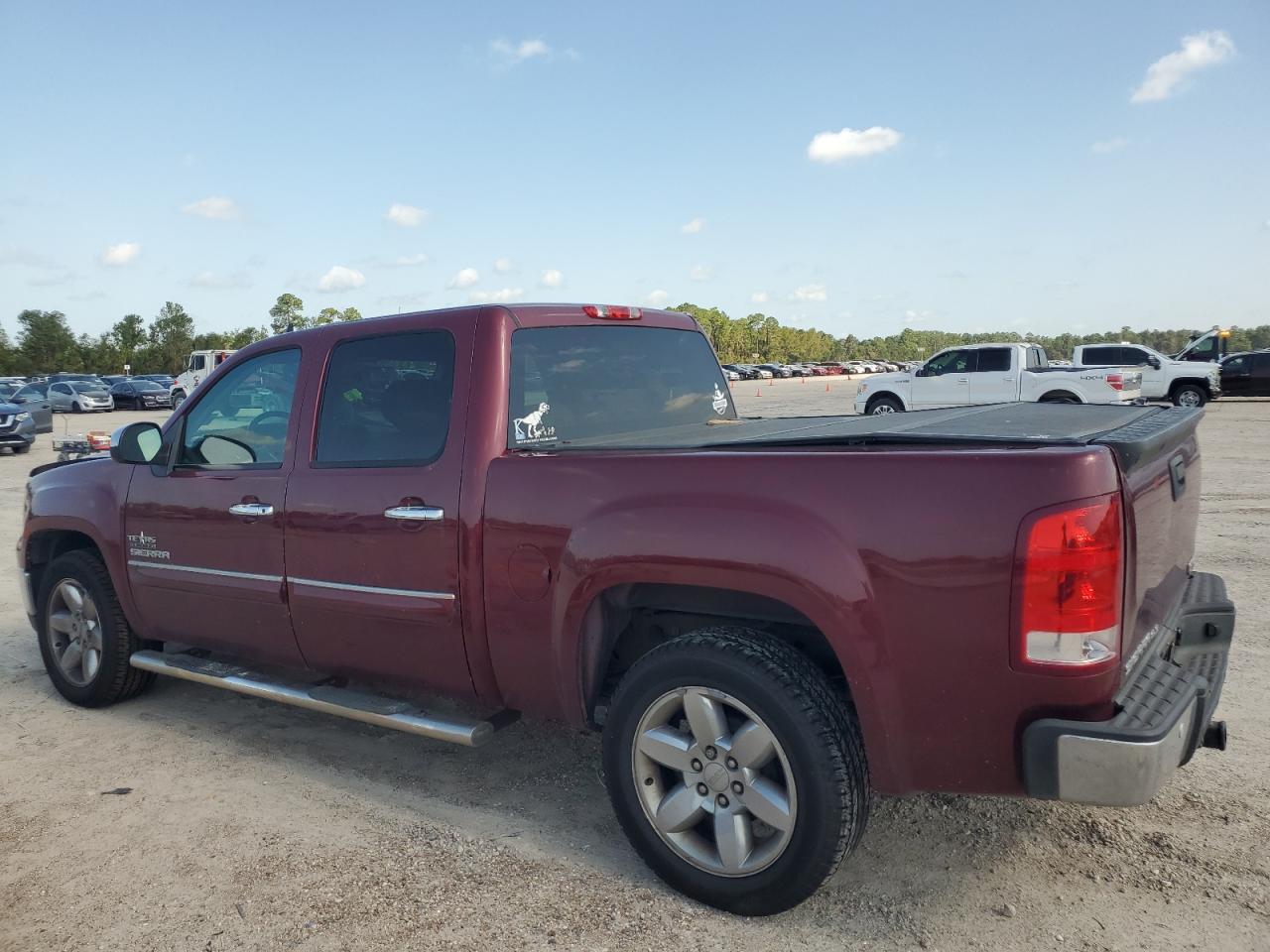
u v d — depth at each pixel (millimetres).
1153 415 3377
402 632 3559
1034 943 2666
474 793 3758
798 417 4527
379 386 3697
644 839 2994
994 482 2400
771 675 2678
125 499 4539
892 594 2510
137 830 3479
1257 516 9352
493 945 2719
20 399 30922
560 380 3717
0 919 2912
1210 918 2760
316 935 2787
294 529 3830
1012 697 2414
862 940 2705
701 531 2768
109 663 4711
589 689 3203
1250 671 4836
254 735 4430
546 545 3137
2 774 4020
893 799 3582
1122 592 2391
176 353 113562
